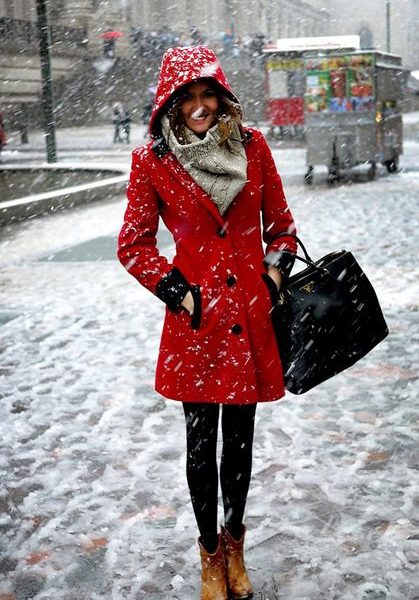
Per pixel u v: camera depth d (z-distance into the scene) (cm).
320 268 278
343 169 1645
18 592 295
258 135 282
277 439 413
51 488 374
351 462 384
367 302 280
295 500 350
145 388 497
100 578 302
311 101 1524
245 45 4569
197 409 281
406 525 324
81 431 437
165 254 908
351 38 2169
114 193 1620
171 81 262
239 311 269
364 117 1505
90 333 620
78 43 4503
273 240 288
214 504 282
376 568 297
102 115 4441
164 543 322
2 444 424
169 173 269
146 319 652
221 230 270
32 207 1341
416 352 538
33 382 517
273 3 6962
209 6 6025
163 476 380
